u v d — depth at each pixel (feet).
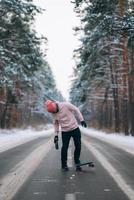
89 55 137.18
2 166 41.47
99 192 27.40
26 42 113.09
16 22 108.27
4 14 106.83
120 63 141.38
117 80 149.18
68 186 29.66
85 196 26.08
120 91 160.35
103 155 53.83
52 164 42.80
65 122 37.63
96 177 33.78
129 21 72.18
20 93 164.66
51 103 37.93
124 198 25.46
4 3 103.76
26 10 105.09
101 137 116.88
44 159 48.03
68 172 36.65
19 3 104.73
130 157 51.44
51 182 31.40
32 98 248.32
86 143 83.56
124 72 122.31
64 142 37.93
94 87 201.36
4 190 28.32
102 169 38.88
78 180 32.27
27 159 48.24
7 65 116.78
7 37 110.11
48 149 64.08
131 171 37.65
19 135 128.67
